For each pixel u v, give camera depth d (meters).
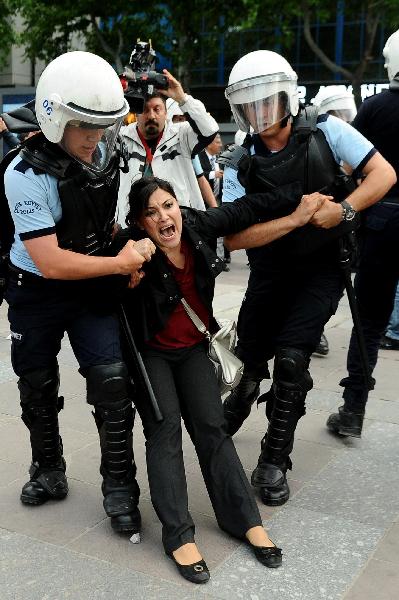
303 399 2.86
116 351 2.54
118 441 2.58
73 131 2.26
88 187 2.34
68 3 18.59
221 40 21.31
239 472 2.55
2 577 2.34
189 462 3.27
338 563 2.44
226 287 7.78
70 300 2.55
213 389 2.64
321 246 2.78
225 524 2.55
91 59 2.26
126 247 2.41
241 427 3.71
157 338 2.66
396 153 3.56
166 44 20.56
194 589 2.28
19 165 2.33
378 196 2.71
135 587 2.29
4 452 3.33
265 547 2.43
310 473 3.16
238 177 2.77
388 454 3.38
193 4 17.72
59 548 2.52
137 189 2.55
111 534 2.62
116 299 2.56
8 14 20.30
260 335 3.12
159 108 3.98
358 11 16.61
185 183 4.14
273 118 2.65
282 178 2.70
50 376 2.71
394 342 5.33
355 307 3.02
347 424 3.50
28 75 26.92
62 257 2.34
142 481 3.06
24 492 2.84
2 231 2.54
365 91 22.33
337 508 2.84
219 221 2.66
